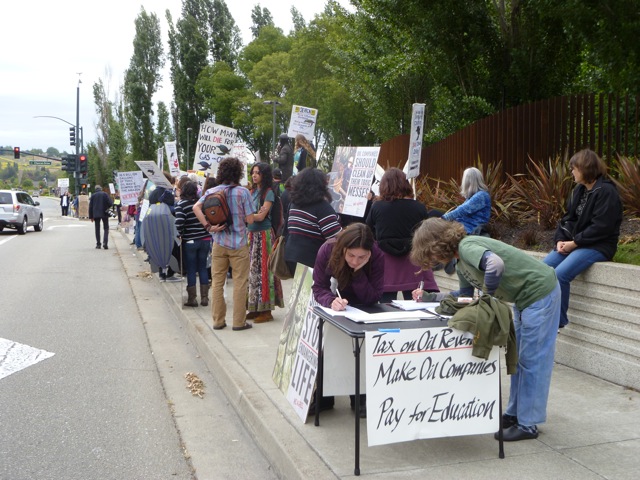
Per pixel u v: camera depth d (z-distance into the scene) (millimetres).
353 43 20422
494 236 7809
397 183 5566
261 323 7629
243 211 7098
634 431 4070
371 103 21062
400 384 3527
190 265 8711
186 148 60562
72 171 44625
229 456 4273
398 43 15016
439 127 13797
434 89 14312
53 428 4719
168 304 9891
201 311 8508
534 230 7438
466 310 3631
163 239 9227
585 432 4070
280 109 49125
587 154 5172
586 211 5164
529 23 11188
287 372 4949
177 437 4602
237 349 6371
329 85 36812
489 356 3678
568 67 11641
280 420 4395
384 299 5660
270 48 57625
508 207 8023
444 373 3607
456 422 3629
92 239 22719
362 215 7305
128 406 5238
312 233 5691
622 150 7344
